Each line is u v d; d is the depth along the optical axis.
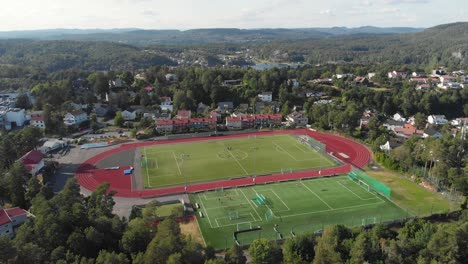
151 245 61.28
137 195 107.25
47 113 174.12
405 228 78.12
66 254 60.78
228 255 66.31
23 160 118.69
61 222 68.62
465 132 151.88
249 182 116.38
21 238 64.81
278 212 95.69
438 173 111.69
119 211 96.88
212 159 138.62
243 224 89.44
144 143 160.00
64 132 171.62
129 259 65.38
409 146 130.00
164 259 59.78
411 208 97.44
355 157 140.62
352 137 166.75
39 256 60.34
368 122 177.12
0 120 177.00
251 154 144.25
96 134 173.00
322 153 145.00
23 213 86.12
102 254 60.19
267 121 188.50
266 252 66.81
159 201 102.75
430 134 166.12
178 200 103.06
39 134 147.62
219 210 97.12
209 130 179.38
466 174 107.44
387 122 189.50
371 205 99.56
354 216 93.19
